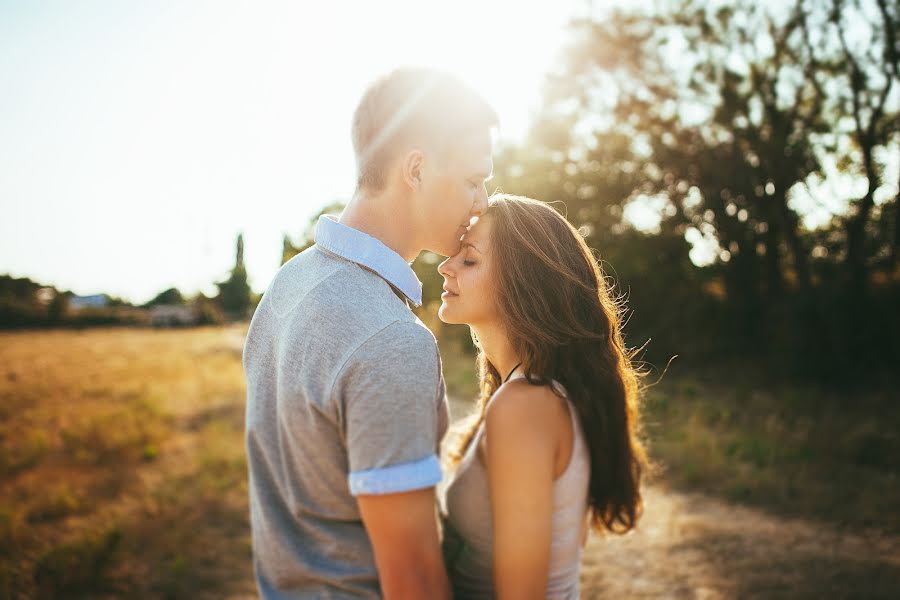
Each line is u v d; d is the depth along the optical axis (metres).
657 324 14.12
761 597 3.63
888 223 11.20
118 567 4.09
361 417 0.94
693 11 12.22
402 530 0.93
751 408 8.54
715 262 14.52
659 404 8.10
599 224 15.08
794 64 11.36
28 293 66.38
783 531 4.52
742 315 13.82
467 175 1.19
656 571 4.04
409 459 0.94
